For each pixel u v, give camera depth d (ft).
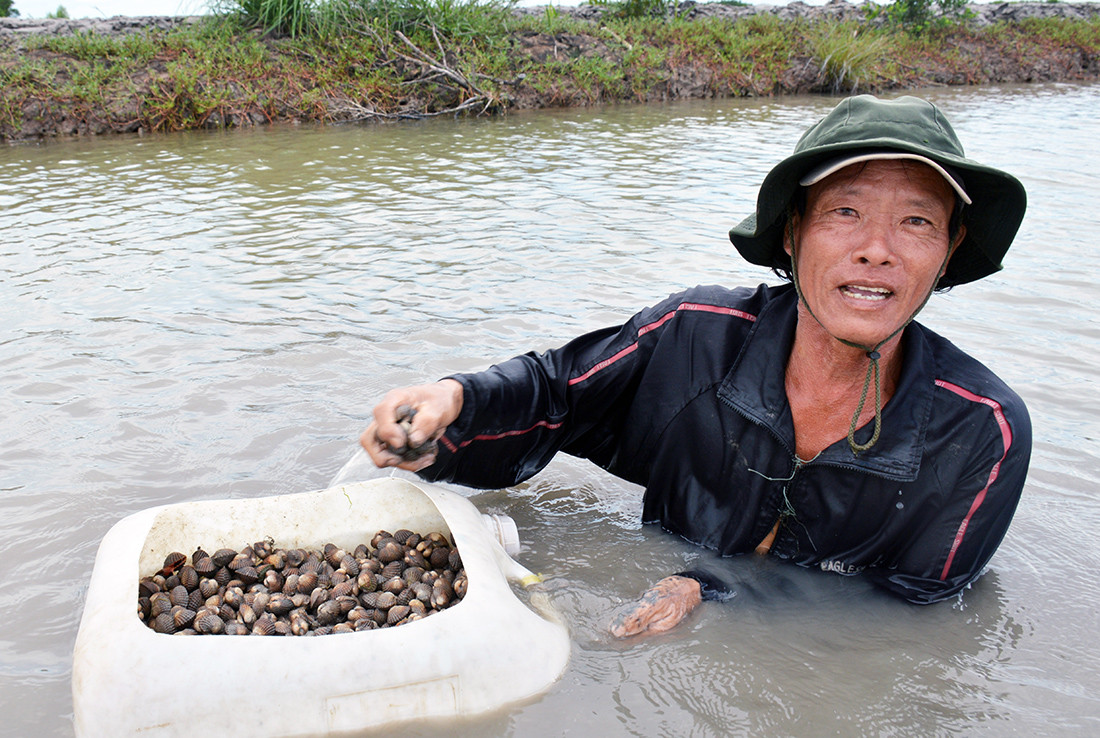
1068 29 61.93
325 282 15.37
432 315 13.69
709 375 7.18
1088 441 9.86
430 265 16.34
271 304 14.25
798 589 7.28
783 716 5.96
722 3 63.57
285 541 7.23
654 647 6.63
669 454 7.67
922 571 7.09
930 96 47.73
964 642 6.73
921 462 6.62
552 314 13.70
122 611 5.57
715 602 7.15
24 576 7.40
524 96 42.52
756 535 7.46
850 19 60.03
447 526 7.41
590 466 9.73
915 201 5.77
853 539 7.17
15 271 15.98
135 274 15.84
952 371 6.69
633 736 5.73
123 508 8.45
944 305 14.07
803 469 6.97
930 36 58.85
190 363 11.87
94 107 33.88
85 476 9.00
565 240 18.06
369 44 41.11
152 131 34.50
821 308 6.13
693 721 5.88
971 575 7.15
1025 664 6.52
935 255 5.89
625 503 8.89
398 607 6.33
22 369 11.61
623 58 46.57
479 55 42.50
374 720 5.55
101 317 13.62
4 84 33.45
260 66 38.63
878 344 6.07
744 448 7.14
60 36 39.14
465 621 5.82
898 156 5.58
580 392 7.68
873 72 51.78
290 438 9.87
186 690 5.27
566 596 7.26
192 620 6.15
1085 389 11.12
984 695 6.18
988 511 6.75
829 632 6.83
